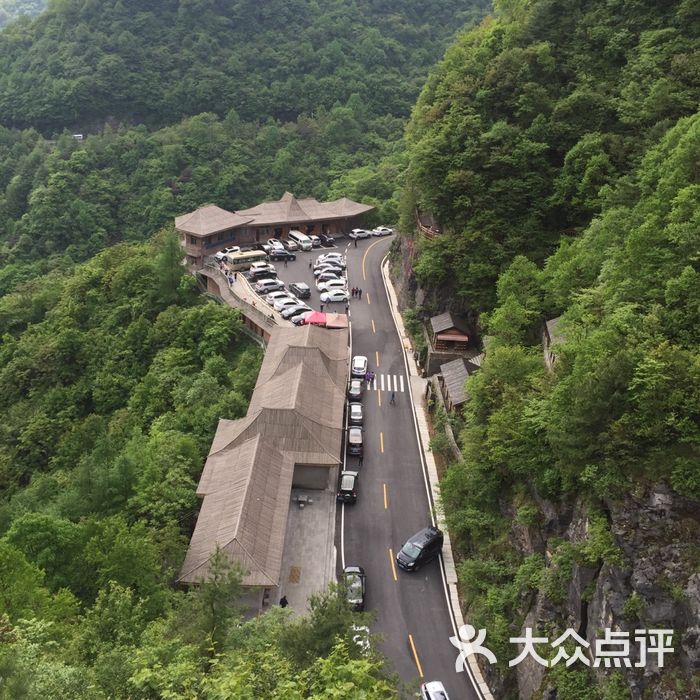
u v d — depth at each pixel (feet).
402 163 501.15
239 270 355.15
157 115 582.35
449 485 189.47
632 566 123.75
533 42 289.94
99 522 168.55
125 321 335.88
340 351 258.16
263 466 192.65
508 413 169.07
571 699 127.54
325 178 523.70
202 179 504.84
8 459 286.05
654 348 131.03
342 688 88.69
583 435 133.90
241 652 115.44
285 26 652.07
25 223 485.15
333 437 211.00
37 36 612.29
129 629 133.08
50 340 331.57
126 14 606.96
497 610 157.79
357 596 167.84
